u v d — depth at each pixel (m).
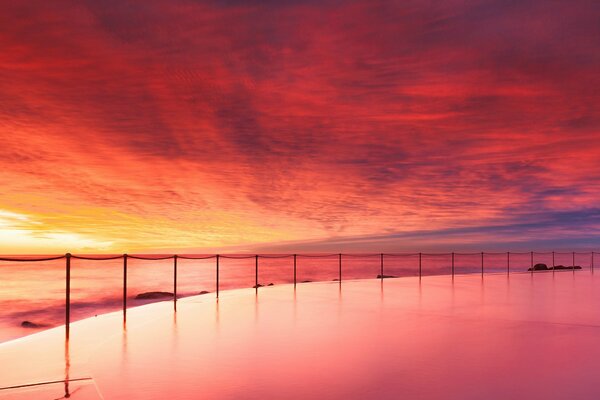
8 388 5.23
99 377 5.62
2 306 21.67
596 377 5.54
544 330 8.76
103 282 39.78
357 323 9.65
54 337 8.23
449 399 4.77
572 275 27.23
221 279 48.34
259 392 5.03
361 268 72.12
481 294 15.85
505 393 4.95
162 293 22.98
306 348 7.23
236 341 7.79
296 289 18.47
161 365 6.19
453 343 7.57
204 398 4.85
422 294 16.02
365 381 5.41
